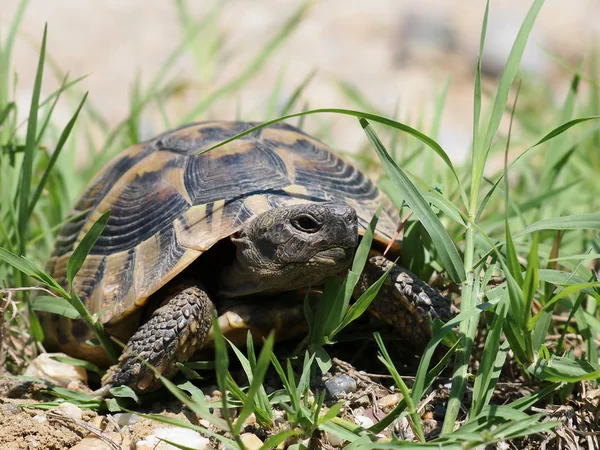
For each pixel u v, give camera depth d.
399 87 16.12
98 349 4.69
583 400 4.04
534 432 3.46
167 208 4.72
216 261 4.83
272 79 15.55
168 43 16.94
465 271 4.12
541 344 4.08
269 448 3.67
